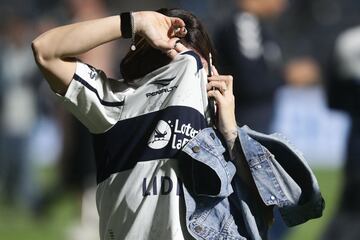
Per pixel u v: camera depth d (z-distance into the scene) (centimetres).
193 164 1166
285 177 1191
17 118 4431
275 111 2833
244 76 2764
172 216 1162
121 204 1190
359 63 2294
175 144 1173
